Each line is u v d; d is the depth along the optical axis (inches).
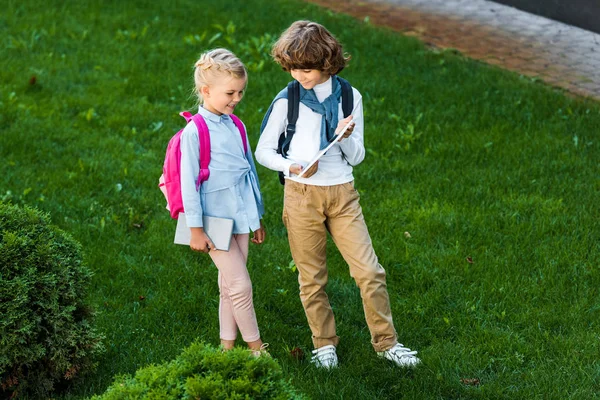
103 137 311.1
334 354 192.9
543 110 327.6
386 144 305.4
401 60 378.3
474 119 323.0
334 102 176.2
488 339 200.7
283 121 179.6
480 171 285.7
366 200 270.1
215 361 136.4
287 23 417.4
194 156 173.2
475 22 436.8
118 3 440.1
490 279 225.3
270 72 365.7
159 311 211.2
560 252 235.5
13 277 170.9
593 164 287.7
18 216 180.5
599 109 329.4
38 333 173.6
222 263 181.0
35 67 364.2
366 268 181.5
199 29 410.3
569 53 391.9
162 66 371.9
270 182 281.6
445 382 183.9
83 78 357.4
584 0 420.8
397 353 189.6
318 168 179.2
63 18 418.3
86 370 181.9
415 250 240.2
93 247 240.5
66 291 176.4
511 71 367.9
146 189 276.1
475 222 252.8
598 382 183.5
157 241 244.7
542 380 183.5
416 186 278.2
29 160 289.6
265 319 210.8
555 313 210.4
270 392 133.5
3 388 172.9
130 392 134.3
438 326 208.4
